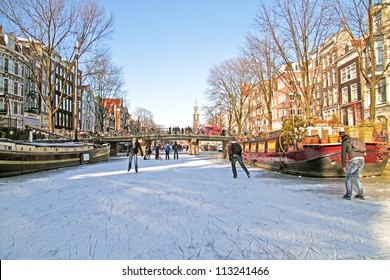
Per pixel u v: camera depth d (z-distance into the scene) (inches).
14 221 194.7
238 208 228.5
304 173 467.2
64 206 239.6
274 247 144.8
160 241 153.8
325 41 727.7
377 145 450.6
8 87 1381.6
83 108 2456.9
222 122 2242.9
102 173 528.4
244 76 1395.2
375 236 159.0
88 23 931.3
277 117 2138.3
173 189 326.6
